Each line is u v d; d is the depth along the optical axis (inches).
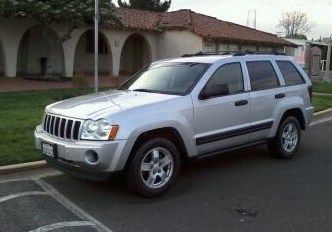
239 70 298.5
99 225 209.8
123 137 231.1
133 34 1095.6
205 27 1098.7
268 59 323.9
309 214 224.4
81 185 268.2
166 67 300.5
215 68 283.4
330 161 327.9
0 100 578.6
